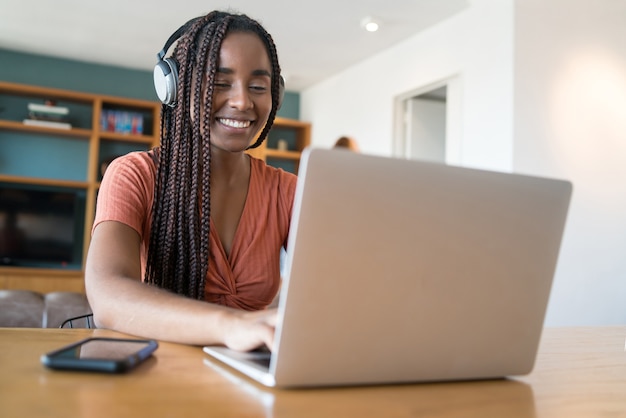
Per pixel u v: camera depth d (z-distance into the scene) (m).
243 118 1.25
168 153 1.27
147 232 1.26
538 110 4.05
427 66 4.80
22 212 5.87
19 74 5.86
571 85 4.17
